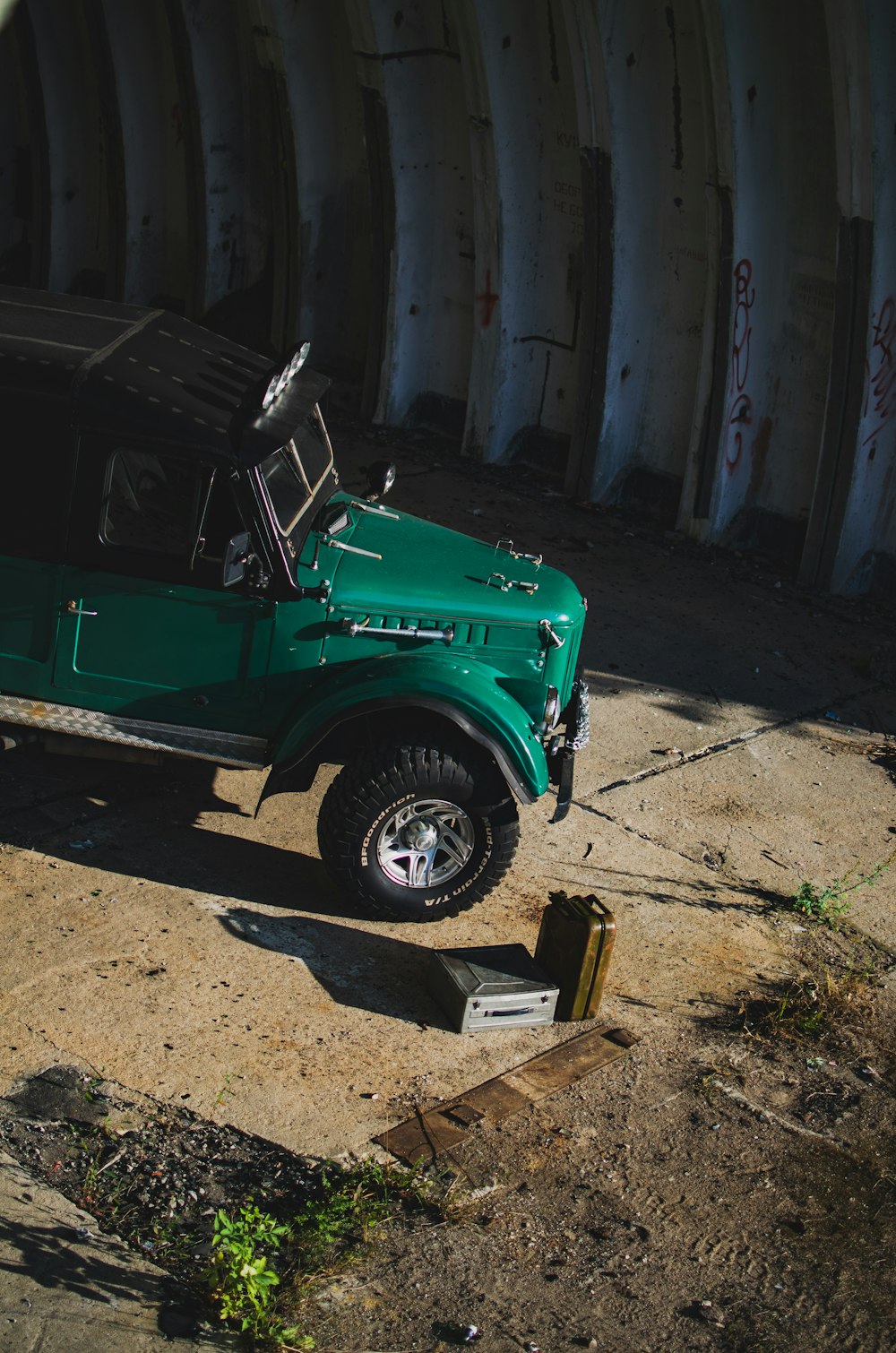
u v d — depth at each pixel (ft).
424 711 20.95
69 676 21.06
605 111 36.78
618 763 27.73
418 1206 16.16
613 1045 19.61
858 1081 19.76
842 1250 16.51
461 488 41.39
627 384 40.60
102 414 19.77
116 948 19.71
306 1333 14.15
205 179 46.32
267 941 20.54
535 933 21.89
